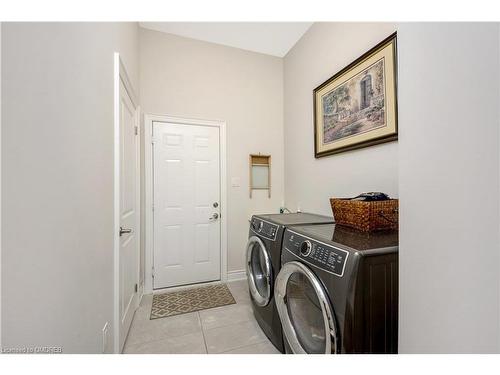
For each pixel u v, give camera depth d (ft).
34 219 2.11
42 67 2.24
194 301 7.58
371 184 5.63
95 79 3.67
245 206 9.60
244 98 9.55
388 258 3.17
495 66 1.44
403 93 2.08
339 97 6.57
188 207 8.83
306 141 8.41
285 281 4.33
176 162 8.66
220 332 5.89
